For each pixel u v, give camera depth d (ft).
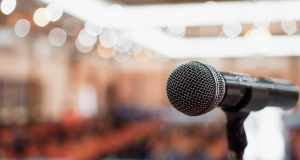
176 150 15.07
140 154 17.81
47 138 19.13
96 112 40.75
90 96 40.50
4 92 25.25
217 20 22.59
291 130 22.56
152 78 47.65
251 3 18.29
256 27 24.80
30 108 28.53
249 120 28.53
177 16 21.62
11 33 24.68
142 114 35.83
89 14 20.68
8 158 15.26
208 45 35.99
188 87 2.22
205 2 18.35
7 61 25.12
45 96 30.99
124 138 19.65
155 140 18.26
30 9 19.44
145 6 19.26
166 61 46.70
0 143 16.55
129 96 48.06
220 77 2.35
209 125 22.36
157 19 22.07
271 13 20.29
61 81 34.22
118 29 25.31
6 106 25.43
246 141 2.72
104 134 21.11
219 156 14.83
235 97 2.52
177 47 37.04
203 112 2.27
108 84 45.52
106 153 17.38
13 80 26.25
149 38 30.78
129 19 22.13
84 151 16.52
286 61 41.32
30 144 17.24
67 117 31.40
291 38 31.81
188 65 2.35
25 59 27.55
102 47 28.48
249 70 42.65
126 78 48.29
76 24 24.14
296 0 17.61
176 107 2.33
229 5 18.76
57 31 25.50
